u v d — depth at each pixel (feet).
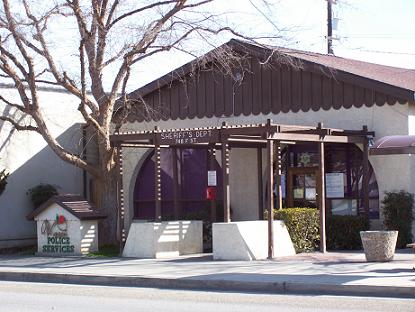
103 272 55.42
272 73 77.46
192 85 82.94
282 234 63.41
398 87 68.28
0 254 76.74
